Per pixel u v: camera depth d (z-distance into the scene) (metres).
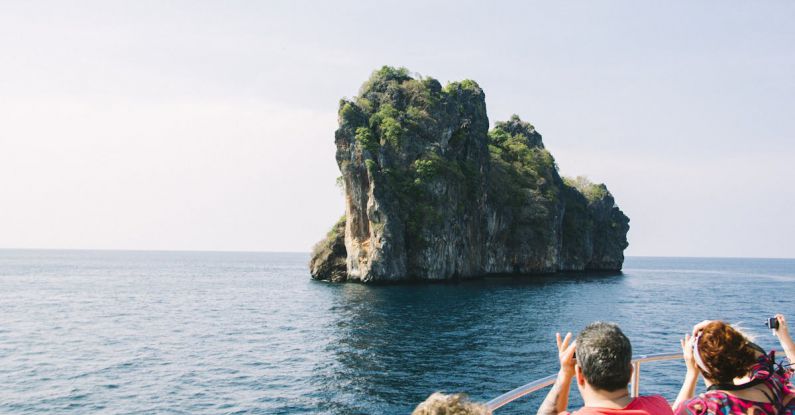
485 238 123.19
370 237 98.62
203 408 22.55
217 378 27.55
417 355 33.00
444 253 103.81
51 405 23.02
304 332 42.62
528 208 133.12
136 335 41.50
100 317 52.41
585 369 3.19
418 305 62.72
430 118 111.62
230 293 80.44
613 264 171.25
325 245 112.62
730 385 3.63
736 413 3.48
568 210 155.75
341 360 31.69
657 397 3.32
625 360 3.14
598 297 74.88
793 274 180.38
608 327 3.28
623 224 177.25
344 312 56.03
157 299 71.06
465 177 115.25
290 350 35.00
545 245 133.12
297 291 83.38
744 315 54.94
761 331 38.03
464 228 112.56
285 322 48.53
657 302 68.75
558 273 141.25
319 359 32.00
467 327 45.00
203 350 35.16
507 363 30.67
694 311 58.44
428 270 101.25
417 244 101.06
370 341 38.28
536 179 140.88
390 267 96.19
